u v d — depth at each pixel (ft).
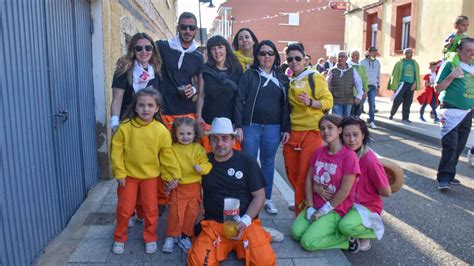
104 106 17.61
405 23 54.13
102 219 13.82
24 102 10.05
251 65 14.37
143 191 11.59
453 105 17.56
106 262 11.03
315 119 13.64
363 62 34.78
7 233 9.05
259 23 130.21
